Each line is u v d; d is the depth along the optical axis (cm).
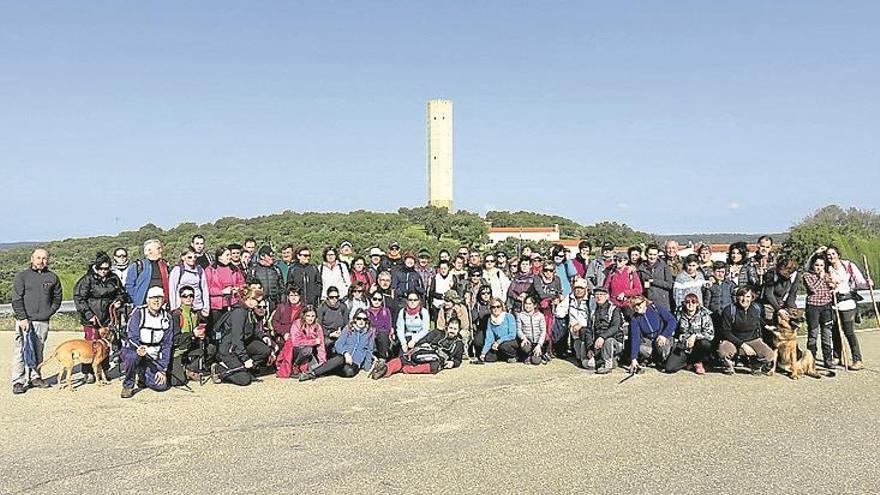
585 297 1249
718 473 653
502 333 1240
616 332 1146
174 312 1056
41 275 1026
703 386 1024
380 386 1046
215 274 1155
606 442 750
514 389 1016
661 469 664
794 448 727
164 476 651
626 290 1188
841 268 1130
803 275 1129
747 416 855
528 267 1308
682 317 1141
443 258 1382
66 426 826
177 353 1069
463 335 1280
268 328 1169
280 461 691
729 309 1110
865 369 1130
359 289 1190
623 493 605
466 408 902
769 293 1130
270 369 1166
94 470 668
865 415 857
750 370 1134
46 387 1038
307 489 614
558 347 1293
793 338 1080
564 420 841
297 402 944
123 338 1029
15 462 696
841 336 1119
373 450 725
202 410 899
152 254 1113
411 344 1166
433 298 1361
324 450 725
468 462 686
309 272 1295
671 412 876
